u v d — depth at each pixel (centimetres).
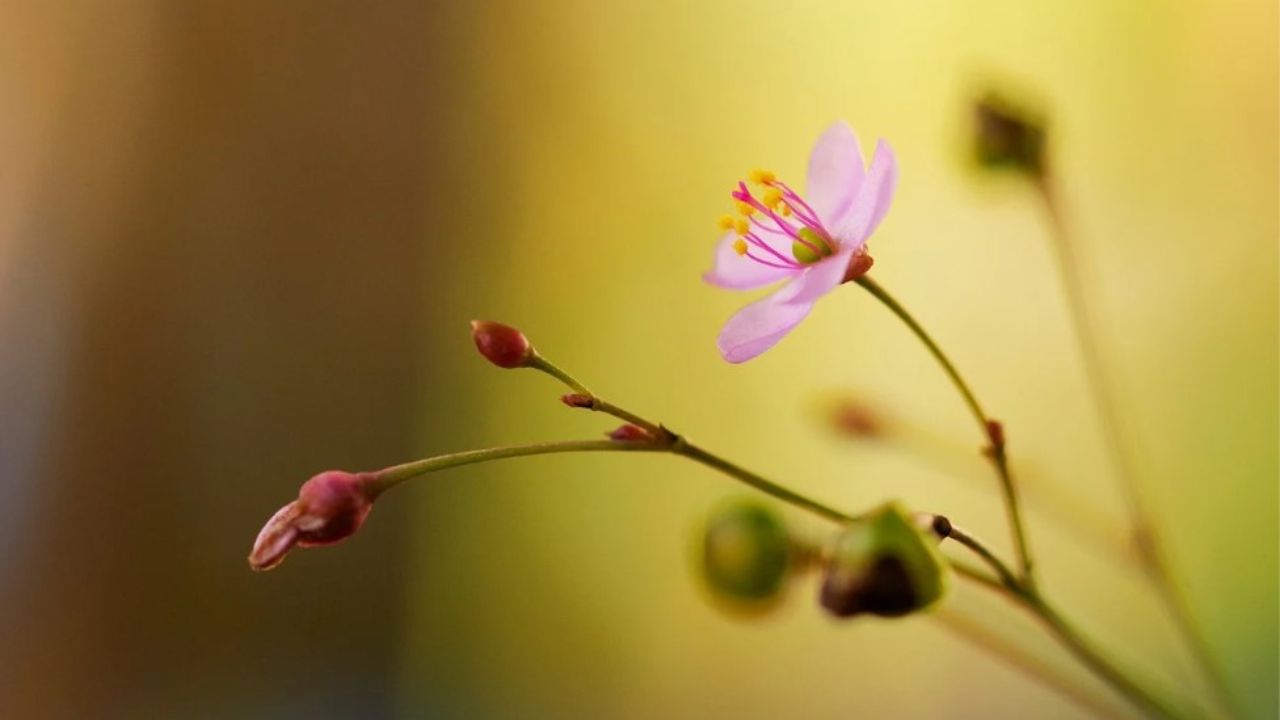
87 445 18
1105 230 18
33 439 18
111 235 18
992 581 15
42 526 18
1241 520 18
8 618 18
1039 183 16
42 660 18
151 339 18
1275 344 18
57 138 18
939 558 14
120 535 18
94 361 18
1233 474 18
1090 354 17
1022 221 18
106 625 18
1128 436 18
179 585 18
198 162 18
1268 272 18
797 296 15
